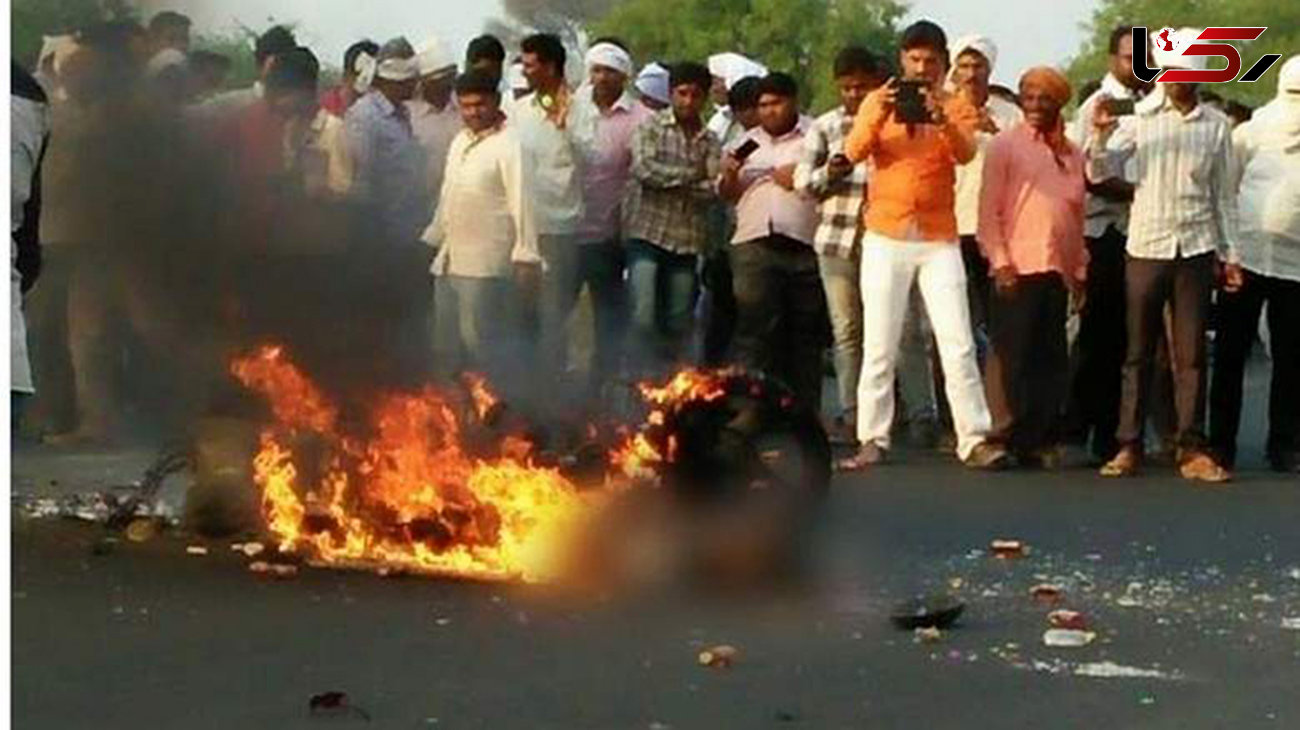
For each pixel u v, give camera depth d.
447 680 6.82
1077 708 6.62
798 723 6.39
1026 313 12.27
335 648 7.21
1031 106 12.19
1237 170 12.09
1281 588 8.61
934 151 12.06
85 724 6.27
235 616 7.65
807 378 13.04
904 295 12.18
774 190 12.80
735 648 7.32
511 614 7.77
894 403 12.73
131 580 8.19
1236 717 6.54
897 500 10.80
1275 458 12.45
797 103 12.91
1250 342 12.48
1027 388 12.35
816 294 12.95
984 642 7.51
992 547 9.38
